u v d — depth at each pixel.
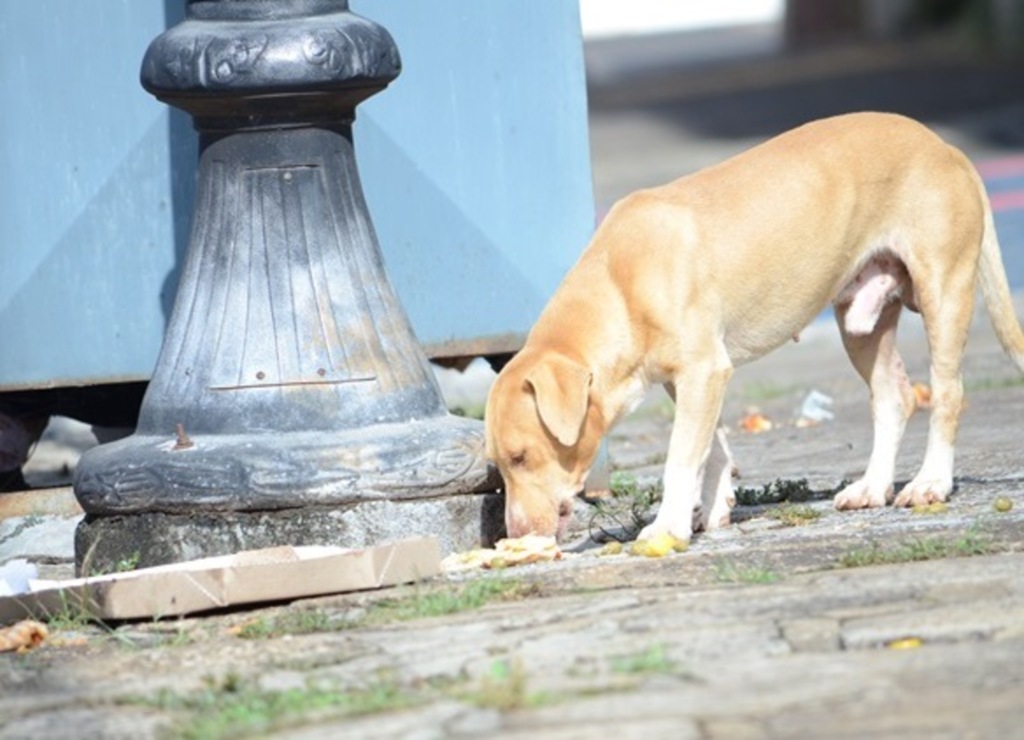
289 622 9.56
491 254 13.91
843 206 11.66
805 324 11.85
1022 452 13.90
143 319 13.77
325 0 11.82
